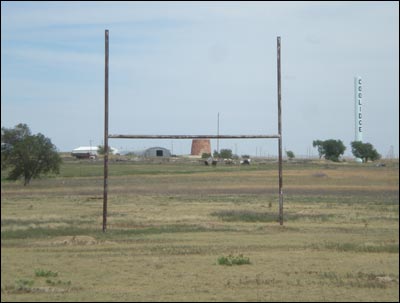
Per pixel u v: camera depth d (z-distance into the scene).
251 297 19.66
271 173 137.25
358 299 19.42
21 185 112.19
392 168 151.88
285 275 23.98
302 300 19.09
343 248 31.95
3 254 30.20
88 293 20.47
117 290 21.06
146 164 181.88
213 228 44.41
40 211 61.62
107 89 42.88
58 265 26.80
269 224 47.66
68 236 38.88
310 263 27.17
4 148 112.50
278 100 45.44
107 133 42.84
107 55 42.91
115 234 40.19
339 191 96.56
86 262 27.47
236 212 58.44
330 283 22.23
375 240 36.28
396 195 87.81
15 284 21.94
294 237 38.28
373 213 58.28
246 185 110.75
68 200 77.38
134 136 43.28
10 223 48.06
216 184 113.06
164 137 44.12
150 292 20.80
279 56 45.12
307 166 166.75
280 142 45.66
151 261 27.77
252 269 25.58
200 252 30.78
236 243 34.91
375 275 23.97
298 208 64.62
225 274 24.36
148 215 56.75
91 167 164.62
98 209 64.00
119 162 193.50
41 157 113.75
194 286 21.56
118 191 97.75
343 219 51.75
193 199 79.50
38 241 36.06
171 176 131.75
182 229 43.59
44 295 20.23
